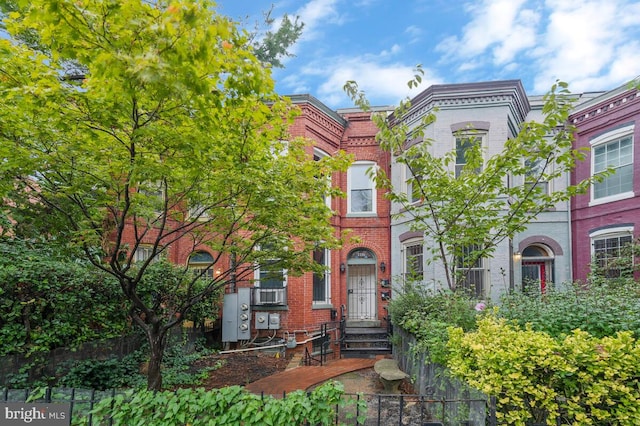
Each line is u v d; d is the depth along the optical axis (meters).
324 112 12.06
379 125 5.80
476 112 10.68
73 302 6.29
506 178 10.59
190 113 3.38
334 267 12.17
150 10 2.48
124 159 3.76
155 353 5.00
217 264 11.25
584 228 11.96
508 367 3.32
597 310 5.09
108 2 2.39
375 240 12.55
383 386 6.84
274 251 5.86
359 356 10.09
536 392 3.22
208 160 3.81
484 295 9.16
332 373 7.70
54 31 2.56
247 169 4.15
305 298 10.84
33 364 5.60
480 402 3.30
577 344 3.29
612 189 11.40
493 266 10.11
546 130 5.23
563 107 5.06
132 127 3.60
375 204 12.74
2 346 5.32
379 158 12.84
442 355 4.63
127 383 6.52
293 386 6.79
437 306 6.45
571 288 7.60
